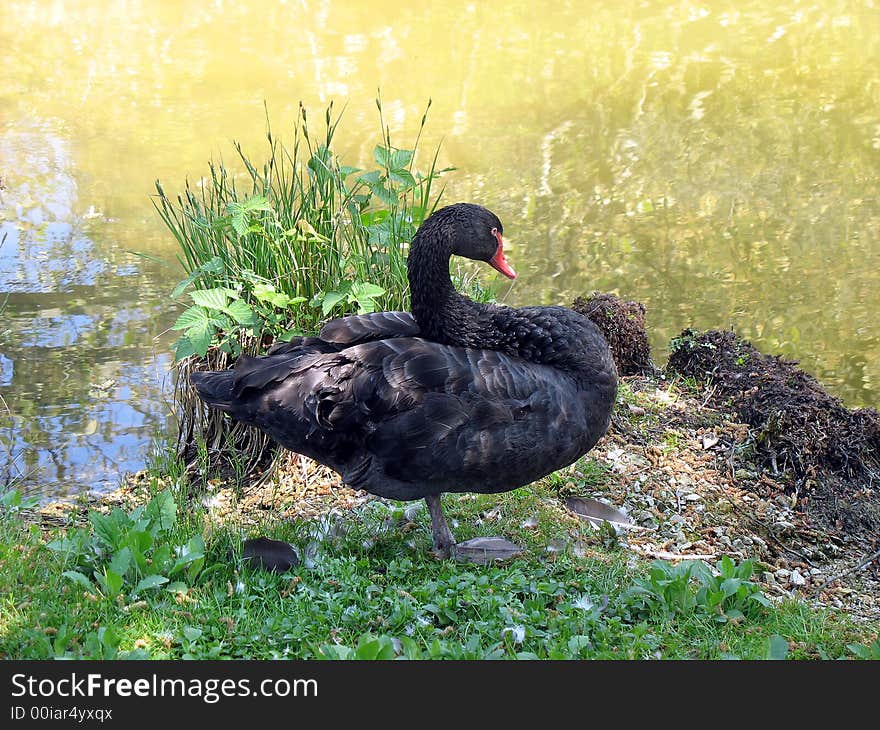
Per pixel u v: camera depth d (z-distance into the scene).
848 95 11.39
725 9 14.70
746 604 4.39
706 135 10.45
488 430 4.38
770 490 5.74
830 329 7.32
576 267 8.03
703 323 7.35
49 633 3.84
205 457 5.81
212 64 12.44
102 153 9.94
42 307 7.50
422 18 14.23
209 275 5.94
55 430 6.27
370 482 4.51
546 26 13.87
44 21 14.28
